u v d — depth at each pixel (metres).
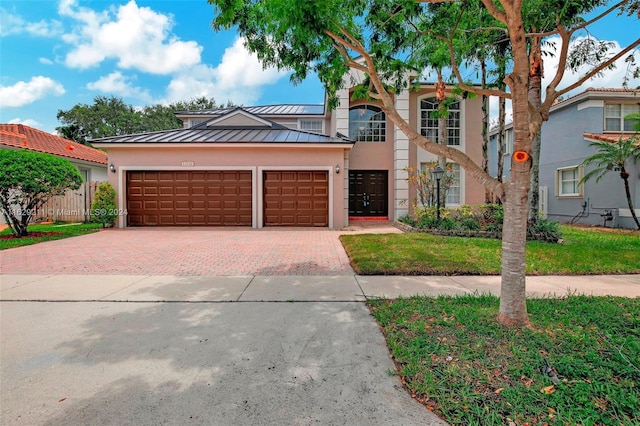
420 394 2.54
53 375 2.82
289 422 2.25
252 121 16.33
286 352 3.24
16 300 4.75
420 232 11.15
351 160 16.02
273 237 11.00
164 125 40.66
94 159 19.41
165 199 13.61
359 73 14.56
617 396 2.41
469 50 7.38
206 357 3.14
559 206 16.62
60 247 9.06
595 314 3.99
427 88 15.27
